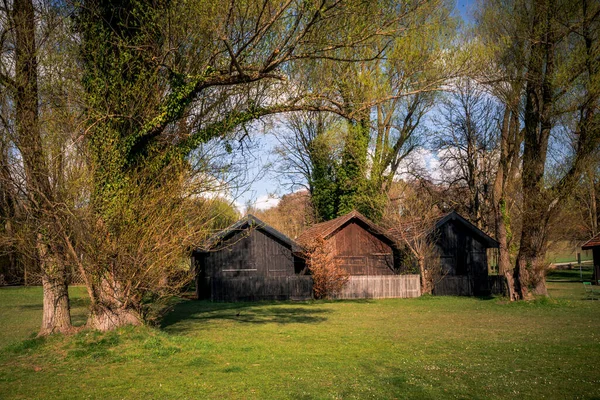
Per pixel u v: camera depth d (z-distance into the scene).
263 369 11.26
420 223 37.59
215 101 15.58
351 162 40.22
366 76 18.64
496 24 27.22
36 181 12.45
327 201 45.06
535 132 27.77
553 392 9.08
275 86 15.65
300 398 8.73
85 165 12.89
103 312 14.37
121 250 13.33
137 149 14.33
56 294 14.30
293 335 17.02
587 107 25.25
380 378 10.25
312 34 14.26
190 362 12.04
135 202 13.45
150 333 14.38
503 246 33.16
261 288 34.22
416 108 40.53
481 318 22.52
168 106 14.23
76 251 13.37
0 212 12.89
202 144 14.67
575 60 25.09
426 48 19.97
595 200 47.44
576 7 24.77
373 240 38.12
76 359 12.27
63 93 13.28
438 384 9.71
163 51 14.22
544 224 28.48
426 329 18.69
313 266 34.84
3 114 12.48
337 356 12.92
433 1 15.59
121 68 13.70
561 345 14.52
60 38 13.44
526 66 26.80
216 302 33.03
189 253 15.08
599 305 27.28
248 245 34.97
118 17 14.09
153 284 14.27
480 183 49.66
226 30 13.49
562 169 27.81
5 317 23.52
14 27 13.10
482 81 27.30
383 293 36.12
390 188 43.19
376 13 14.23
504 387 9.45
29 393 9.45
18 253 13.78
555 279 51.16
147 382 10.11
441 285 37.59
